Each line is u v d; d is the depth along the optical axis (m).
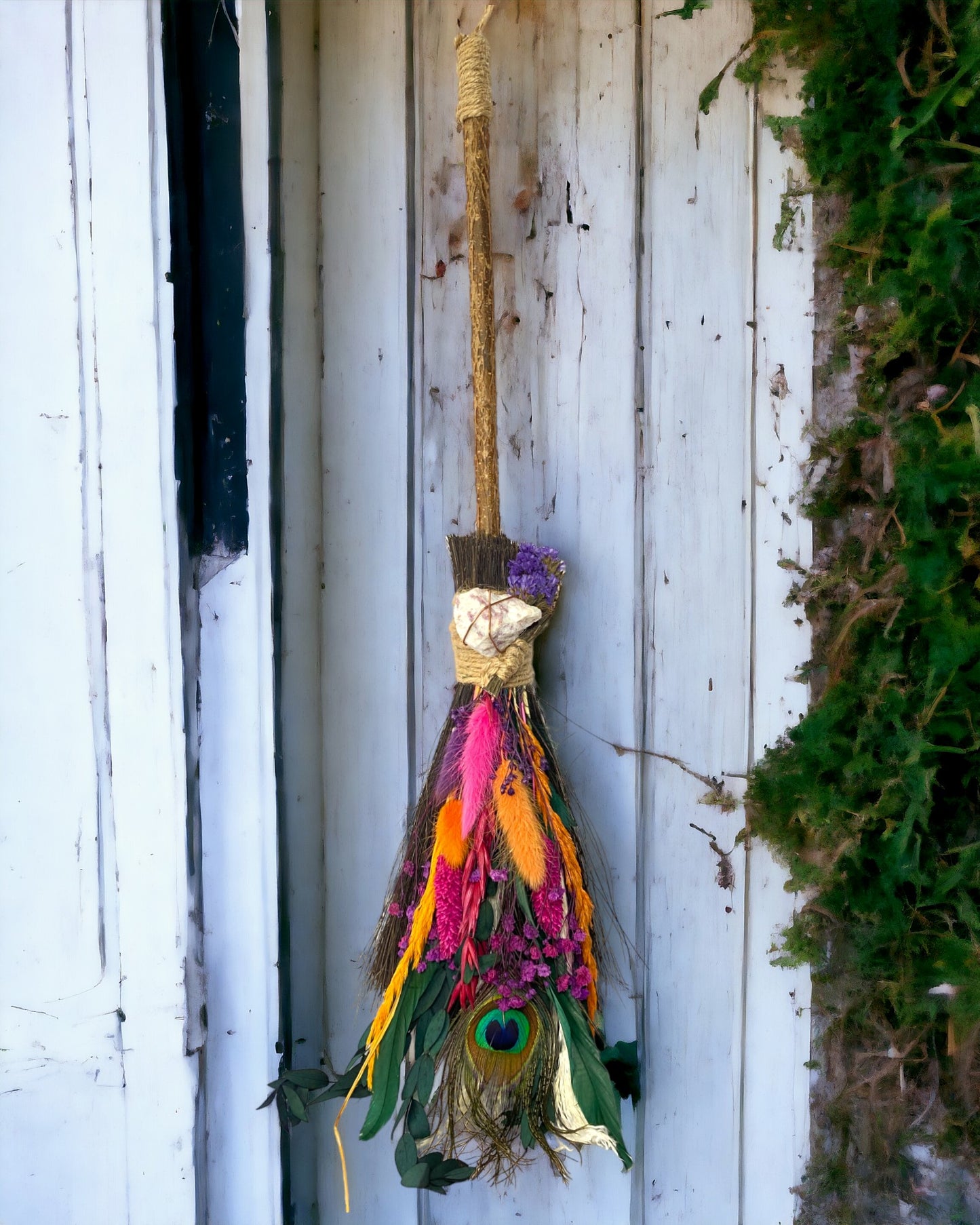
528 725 1.07
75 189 1.05
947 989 1.04
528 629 1.08
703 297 1.16
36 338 1.07
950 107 0.99
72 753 1.10
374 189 1.21
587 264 1.18
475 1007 1.01
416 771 1.25
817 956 1.13
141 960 1.11
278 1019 1.13
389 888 1.18
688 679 1.19
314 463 1.23
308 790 1.22
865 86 1.03
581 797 1.21
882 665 1.06
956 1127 1.06
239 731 1.12
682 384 1.17
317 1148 1.25
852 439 1.09
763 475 1.16
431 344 1.22
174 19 1.04
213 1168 1.15
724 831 1.19
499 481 1.21
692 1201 1.21
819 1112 1.17
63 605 1.09
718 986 1.20
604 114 1.17
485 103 1.03
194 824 1.12
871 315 1.08
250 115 1.06
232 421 1.09
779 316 1.14
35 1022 1.12
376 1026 1.06
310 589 1.22
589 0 1.17
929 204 1.01
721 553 1.18
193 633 1.11
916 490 1.03
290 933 1.17
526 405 1.20
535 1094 1.00
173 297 1.06
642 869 1.20
